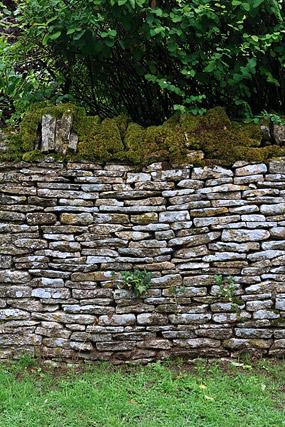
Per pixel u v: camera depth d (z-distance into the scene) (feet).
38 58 14.57
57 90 14.82
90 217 12.10
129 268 12.24
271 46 12.79
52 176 12.03
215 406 10.18
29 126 12.07
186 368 12.08
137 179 12.14
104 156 12.02
